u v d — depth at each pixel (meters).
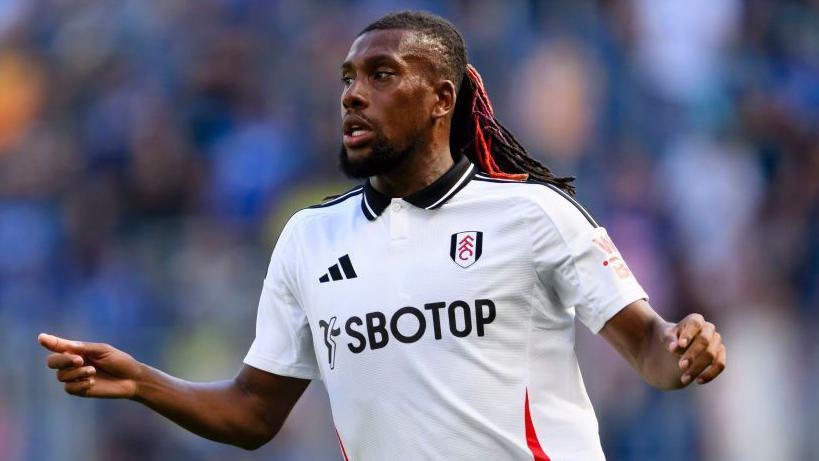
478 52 36.62
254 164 35.19
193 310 30.42
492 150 13.11
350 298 12.20
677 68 38.16
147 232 34.75
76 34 40.72
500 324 11.88
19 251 34.88
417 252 12.11
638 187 33.56
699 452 29.17
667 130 36.59
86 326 30.33
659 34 38.47
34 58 40.69
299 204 34.41
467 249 12.00
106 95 39.06
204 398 12.85
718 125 37.22
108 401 28.69
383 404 11.98
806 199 34.62
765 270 32.91
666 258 32.72
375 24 12.52
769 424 30.47
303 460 28.23
